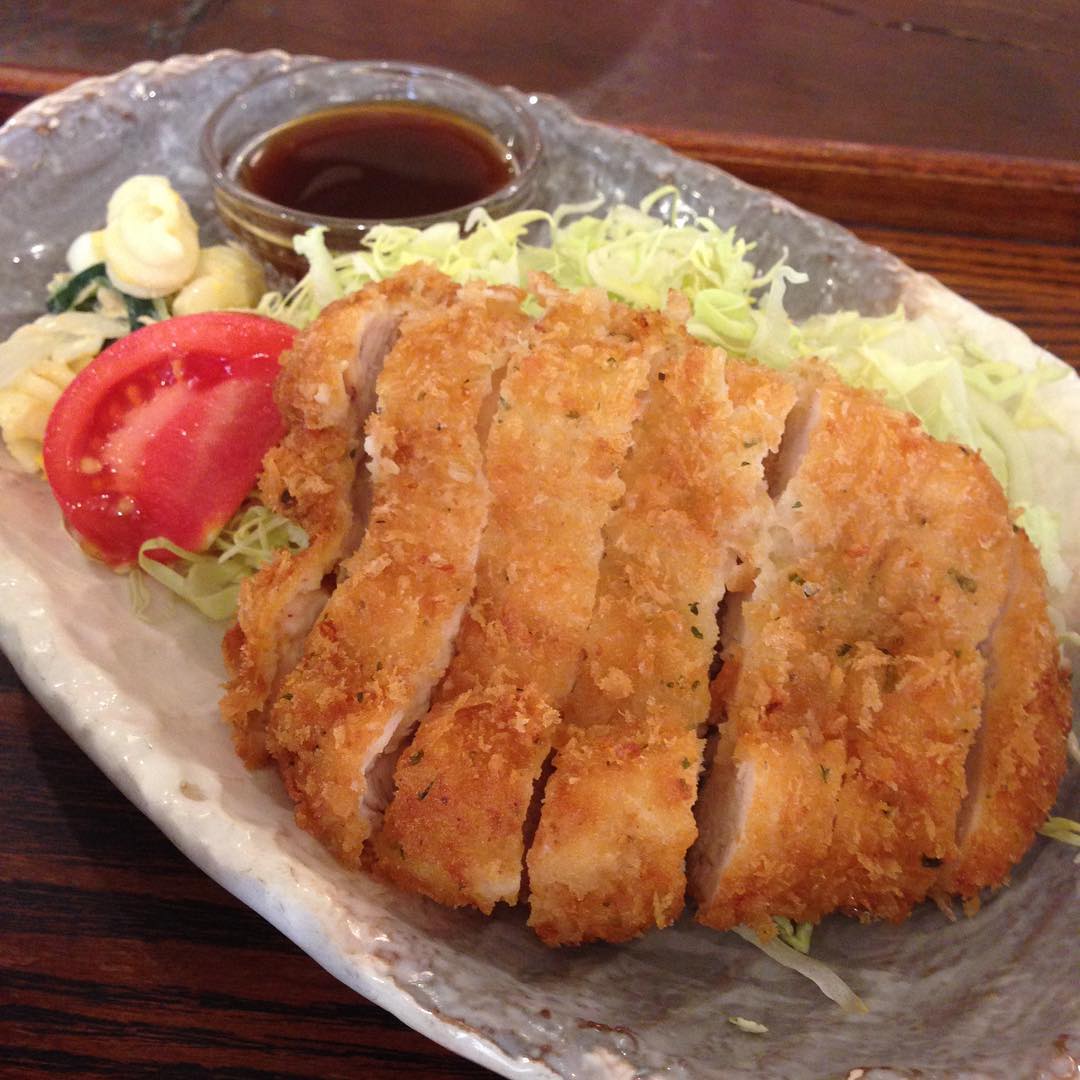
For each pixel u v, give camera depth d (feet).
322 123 1.10
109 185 1.07
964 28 1.49
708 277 0.96
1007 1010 0.66
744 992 0.69
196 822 0.66
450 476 0.73
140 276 0.97
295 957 0.71
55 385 0.91
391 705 0.70
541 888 0.69
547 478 0.73
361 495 0.79
